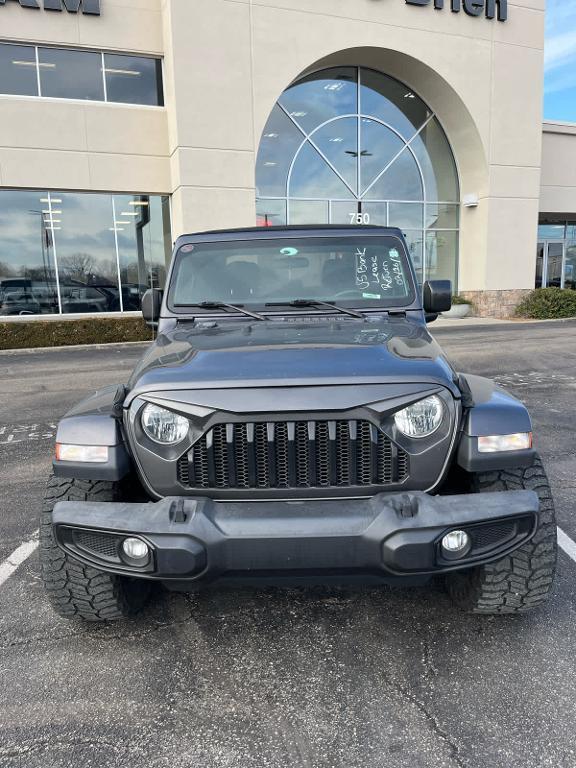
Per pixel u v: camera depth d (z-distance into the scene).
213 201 15.77
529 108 19.42
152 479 2.50
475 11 18.09
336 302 3.71
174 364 2.66
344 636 2.88
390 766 2.10
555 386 8.63
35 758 2.17
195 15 15.05
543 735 2.21
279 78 16.11
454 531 2.34
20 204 15.73
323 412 2.39
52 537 2.70
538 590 2.71
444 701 2.41
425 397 2.43
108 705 2.44
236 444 2.44
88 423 2.58
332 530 2.29
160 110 16.28
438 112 19.53
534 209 20.06
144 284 17.08
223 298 3.72
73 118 15.55
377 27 17.14
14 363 12.23
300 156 18.36
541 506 2.66
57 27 15.09
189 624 3.01
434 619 2.99
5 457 5.92
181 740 2.24
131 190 16.33
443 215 20.53
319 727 2.29
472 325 17.59
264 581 2.42
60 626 3.00
